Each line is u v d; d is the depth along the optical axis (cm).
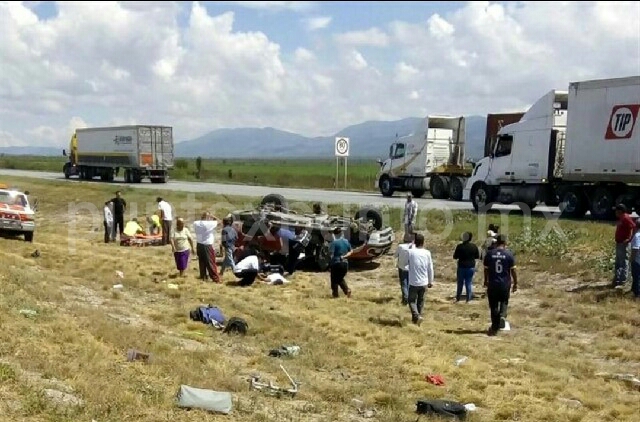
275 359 1221
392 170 4012
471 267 1809
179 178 6475
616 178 2503
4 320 1154
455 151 3875
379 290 2020
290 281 2105
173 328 1410
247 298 1786
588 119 2588
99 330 1207
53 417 738
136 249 2656
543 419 992
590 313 1602
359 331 1454
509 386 1135
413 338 1416
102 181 6169
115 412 793
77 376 907
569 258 2042
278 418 883
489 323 1612
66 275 1933
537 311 1677
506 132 3033
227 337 1366
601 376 1225
